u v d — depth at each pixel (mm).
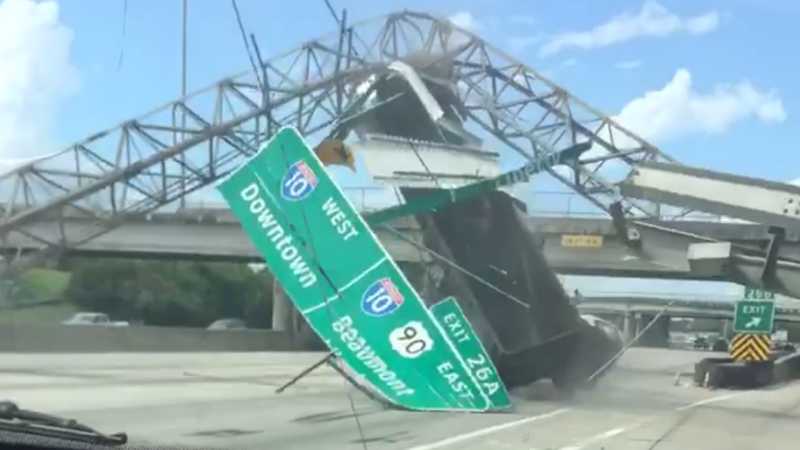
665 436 15016
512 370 19281
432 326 12750
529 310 19469
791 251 22125
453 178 18141
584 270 21312
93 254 21078
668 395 23359
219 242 22219
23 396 15266
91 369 21203
